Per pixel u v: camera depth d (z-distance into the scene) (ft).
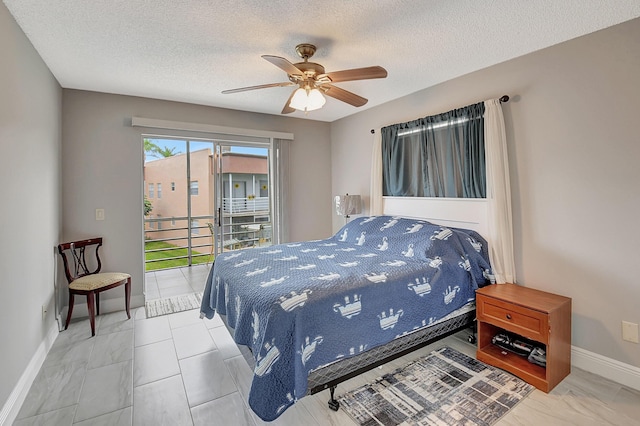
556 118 7.71
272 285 6.23
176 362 7.84
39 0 5.76
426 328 7.28
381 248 9.55
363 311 6.17
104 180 10.94
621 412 5.97
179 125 11.99
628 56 6.59
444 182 10.29
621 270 6.84
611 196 6.91
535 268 8.21
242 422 5.78
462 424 5.65
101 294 10.96
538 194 8.10
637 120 6.53
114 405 6.23
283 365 5.15
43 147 8.26
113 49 7.73
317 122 15.46
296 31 6.96
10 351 5.93
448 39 7.39
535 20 6.56
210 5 5.95
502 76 8.73
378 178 12.55
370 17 6.42
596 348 7.23
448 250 8.39
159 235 17.63
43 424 5.71
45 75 8.48
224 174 13.80
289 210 14.65
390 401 6.30
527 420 5.75
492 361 7.51
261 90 10.85
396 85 10.60
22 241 6.69
